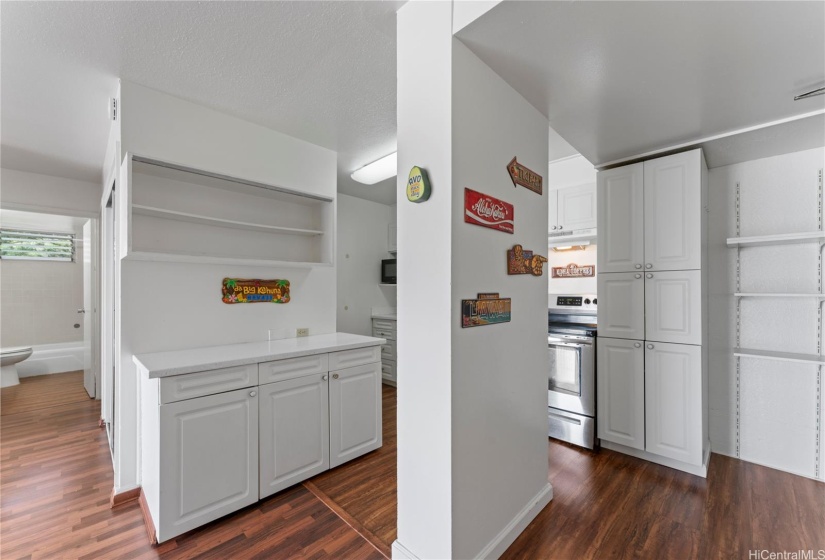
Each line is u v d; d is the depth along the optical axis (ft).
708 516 5.95
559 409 9.10
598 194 8.63
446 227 4.35
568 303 10.42
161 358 6.20
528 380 5.90
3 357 13.58
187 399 5.57
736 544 5.29
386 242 16.25
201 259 6.93
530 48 4.61
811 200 7.28
